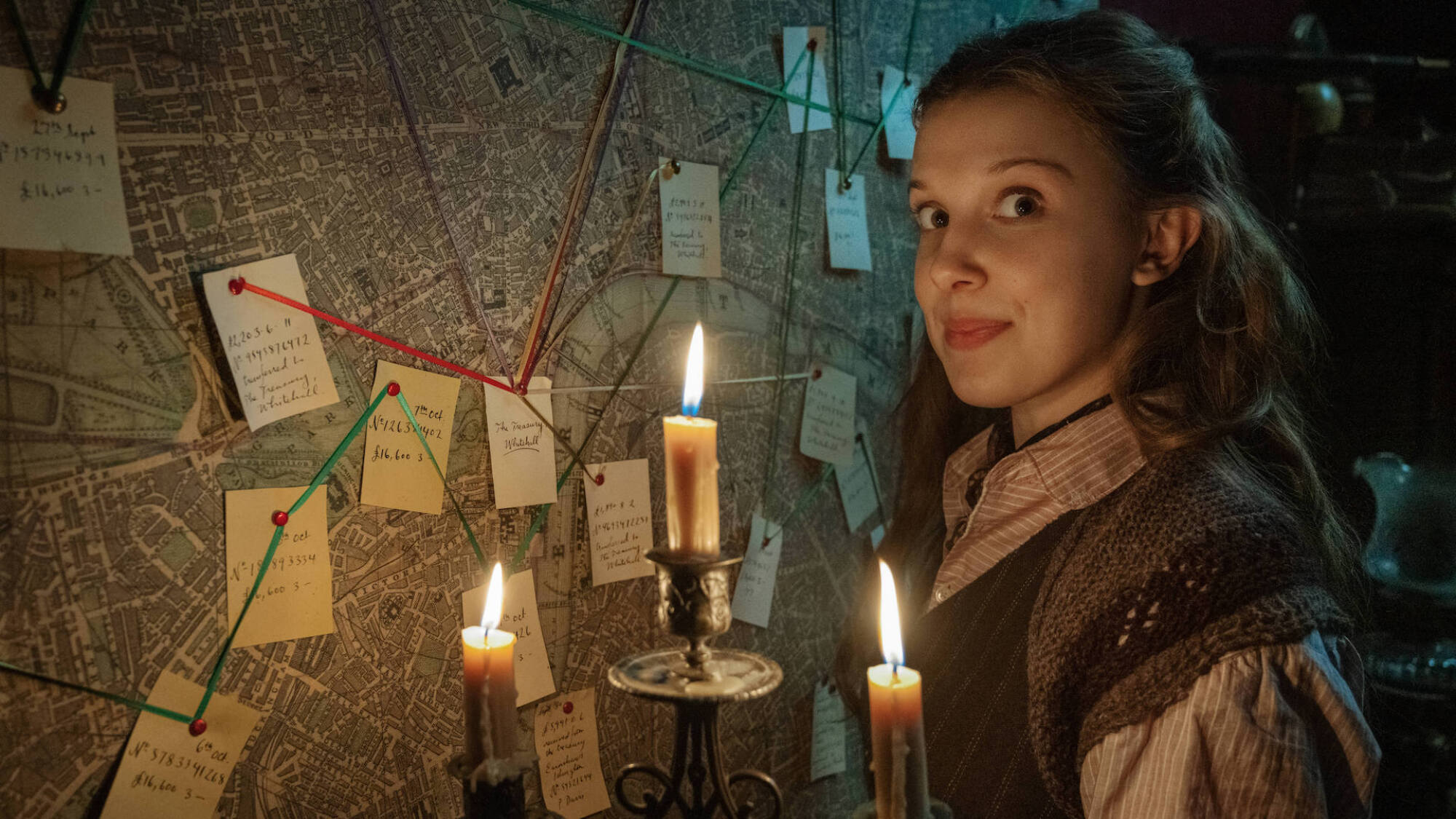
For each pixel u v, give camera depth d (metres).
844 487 1.23
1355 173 1.50
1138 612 0.74
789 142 1.12
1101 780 0.73
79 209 0.63
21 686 0.63
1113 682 0.74
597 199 0.93
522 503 0.88
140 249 0.66
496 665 0.64
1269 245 0.94
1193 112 0.92
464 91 0.83
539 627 0.90
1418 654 1.45
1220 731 0.68
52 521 0.64
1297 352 1.00
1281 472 0.93
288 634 0.74
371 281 0.78
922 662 0.93
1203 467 0.80
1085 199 0.86
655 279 0.99
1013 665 0.86
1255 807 0.67
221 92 0.69
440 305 0.82
